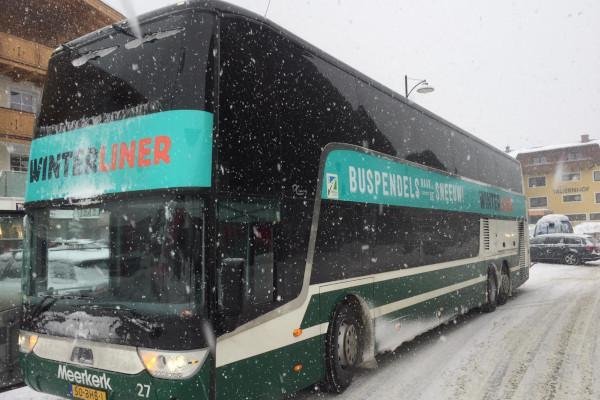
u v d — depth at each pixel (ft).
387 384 19.58
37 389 14.88
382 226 21.90
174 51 13.56
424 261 26.17
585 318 33.86
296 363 15.99
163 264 12.52
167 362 12.08
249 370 13.89
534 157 190.39
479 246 35.65
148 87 13.58
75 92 15.16
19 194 49.98
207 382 12.41
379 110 22.81
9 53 55.16
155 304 12.53
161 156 12.81
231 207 13.44
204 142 12.82
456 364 22.34
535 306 40.55
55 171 15.05
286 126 16.08
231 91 13.88
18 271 19.07
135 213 13.17
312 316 16.88
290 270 15.83
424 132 27.78
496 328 30.96
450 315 29.68
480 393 18.33
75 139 14.67
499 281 39.88
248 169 14.17
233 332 13.35
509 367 21.75
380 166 22.24
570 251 88.74
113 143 13.75
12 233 18.97
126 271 13.16
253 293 14.15
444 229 29.19
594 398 17.69
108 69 14.60
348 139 19.86
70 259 14.32
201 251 12.48
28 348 14.87
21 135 56.65
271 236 15.01
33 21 60.03
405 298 23.76
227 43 14.02
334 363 18.02
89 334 13.39
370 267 20.72
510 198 45.27
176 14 13.99
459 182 32.37
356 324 20.03
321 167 17.81
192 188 12.47
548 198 185.98
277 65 16.07
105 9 63.72
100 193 13.75
